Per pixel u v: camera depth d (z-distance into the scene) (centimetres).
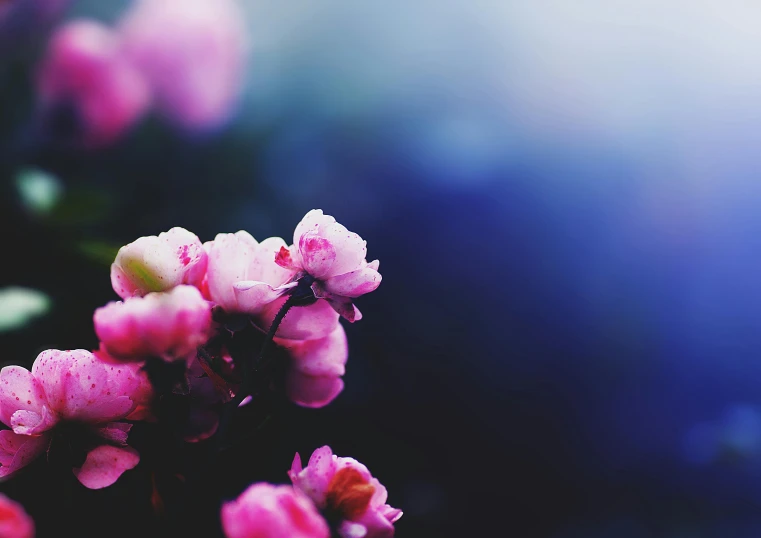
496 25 291
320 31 245
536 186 295
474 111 286
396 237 268
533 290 291
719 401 318
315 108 241
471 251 279
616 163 311
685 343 320
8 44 94
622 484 288
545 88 300
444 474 247
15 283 92
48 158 113
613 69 314
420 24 273
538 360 286
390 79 265
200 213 164
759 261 324
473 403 265
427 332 263
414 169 268
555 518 266
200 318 57
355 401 230
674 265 321
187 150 156
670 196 320
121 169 139
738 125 326
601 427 293
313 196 230
